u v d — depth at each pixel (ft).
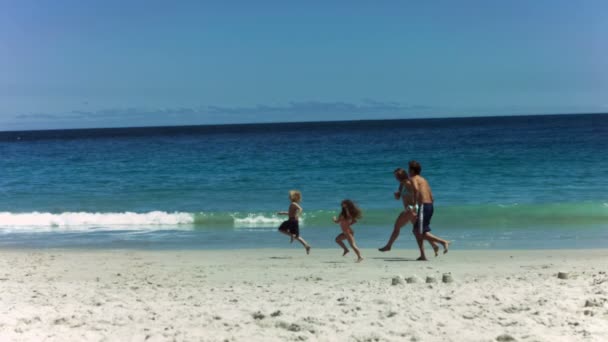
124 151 178.29
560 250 38.37
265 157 137.69
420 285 24.90
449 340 16.06
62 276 30.99
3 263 35.78
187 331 17.51
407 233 47.75
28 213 62.59
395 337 16.43
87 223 56.44
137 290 25.73
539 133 245.04
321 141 226.79
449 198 69.87
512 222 52.49
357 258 36.14
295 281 28.07
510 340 15.80
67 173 107.55
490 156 122.93
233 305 21.36
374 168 106.73
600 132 235.61
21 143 284.61
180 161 129.80
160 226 54.54
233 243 45.03
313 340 16.31
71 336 17.06
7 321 18.80
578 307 19.25
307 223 53.98
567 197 68.03
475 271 30.07
